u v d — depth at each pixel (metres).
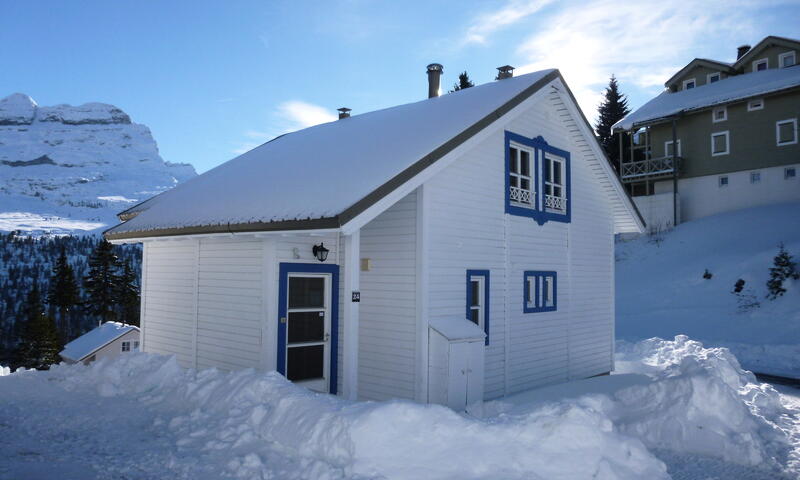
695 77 37.28
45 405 7.70
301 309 9.51
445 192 9.63
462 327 9.20
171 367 8.70
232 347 9.76
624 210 15.16
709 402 7.55
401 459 5.03
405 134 10.20
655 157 36.59
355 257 8.27
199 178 13.58
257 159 12.86
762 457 6.68
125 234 11.65
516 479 4.96
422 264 9.09
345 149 10.67
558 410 5.84
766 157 31.06
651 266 29.83
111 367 8.96
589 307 13.77
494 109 10.02
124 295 57.69
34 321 48.88
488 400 10.42
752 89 31.23
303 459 5.30
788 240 25.77
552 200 12.68
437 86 14.19
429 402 8.92
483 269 10.43
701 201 33.88
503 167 11.10
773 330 18.88
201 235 9.71
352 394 8.20
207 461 5.50
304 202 8.41
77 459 5.60
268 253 9.03
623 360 16.25
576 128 13.14
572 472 5.14
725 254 27.23
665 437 7.32
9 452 5.79
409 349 9.16
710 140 33.50
